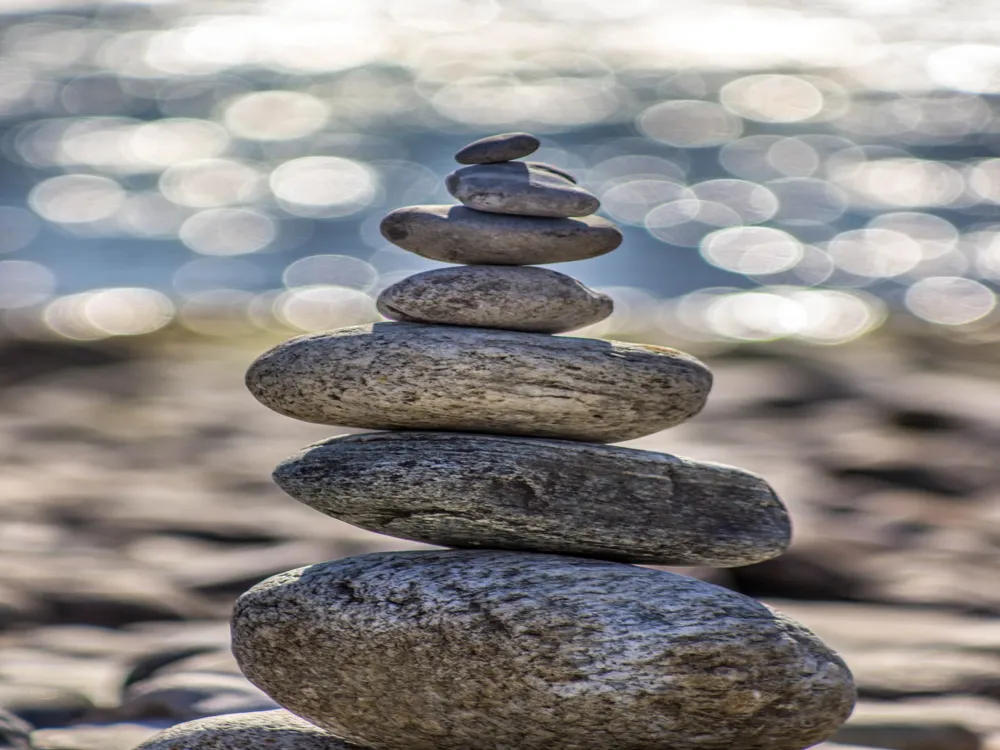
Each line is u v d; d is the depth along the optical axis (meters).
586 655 3.58
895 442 12.47
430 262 27.92
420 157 41.66
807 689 3.68
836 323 22.91
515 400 3.86
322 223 32.03
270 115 50.53
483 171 4.07
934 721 5.10
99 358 18.42
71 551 8.56
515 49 69.56
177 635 6.67
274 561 8.19
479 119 49.69
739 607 3.73
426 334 3.92
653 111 51.59
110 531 9.17
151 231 30.94
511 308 3.98
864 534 9.02
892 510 9.98
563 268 27.52
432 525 3.87
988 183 37.28
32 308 22.73
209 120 48.78
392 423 3.97
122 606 7.16
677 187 36.84
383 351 3.89
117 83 56.22
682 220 32.72
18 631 6.84
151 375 17.50
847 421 13.70
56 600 7.20
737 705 3.61
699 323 22.72
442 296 3.97
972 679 5.83
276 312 23.20
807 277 26.95
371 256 28.58
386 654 3.71
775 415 14.16
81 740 4.84
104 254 28.34
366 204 34.50
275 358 4.04
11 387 16.47
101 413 14.85
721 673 3.60
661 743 3.61
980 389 15.20
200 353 19.30
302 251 28.92
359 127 47.97
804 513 9.56
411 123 49.16
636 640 3.59
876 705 5.48
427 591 3.73
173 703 5.20
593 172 39.22
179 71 60.72
